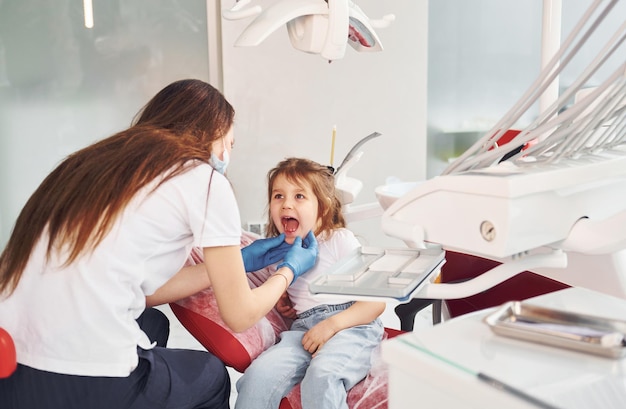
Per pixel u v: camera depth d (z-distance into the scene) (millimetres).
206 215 1227
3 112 3021
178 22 3139
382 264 1018
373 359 1464
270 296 1359
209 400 1366
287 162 1775
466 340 751
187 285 1496
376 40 1532
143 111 1396
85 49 3055
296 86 3342
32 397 1188
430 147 3672
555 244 885
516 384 646
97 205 1181
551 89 1812
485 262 1798
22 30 2980
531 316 783
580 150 895
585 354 698
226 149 1405
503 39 3654
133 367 1212
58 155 3105
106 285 1184
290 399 1398
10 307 1208
